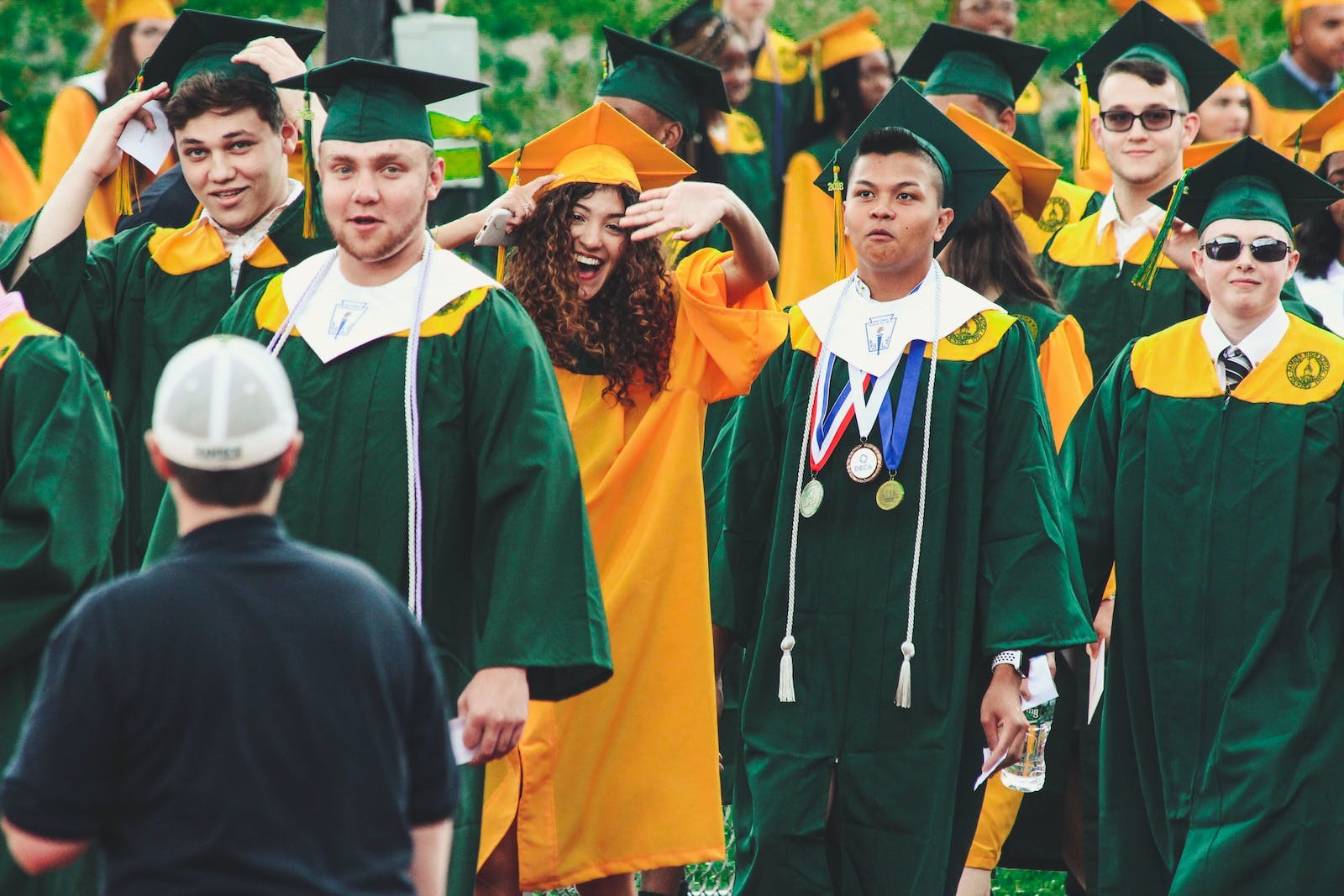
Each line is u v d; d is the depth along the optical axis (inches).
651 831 613.0
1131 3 1289.4
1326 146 834.8
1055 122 1461.6
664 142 751.1
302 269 558.9
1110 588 707.4
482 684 510.0
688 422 629.3
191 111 657.0
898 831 600.4
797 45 1176.2
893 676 603.5
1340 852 622.8
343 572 389.4
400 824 382.9
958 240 749.3
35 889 549.0
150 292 667.4
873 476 607.5
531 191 637.3
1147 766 655.1
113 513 562.3
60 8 1390.3
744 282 633.0
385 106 548.1
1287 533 634.8
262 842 366.9
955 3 1024.9
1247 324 655.1
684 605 622.8
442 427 534.9
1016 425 607.5
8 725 556.4
